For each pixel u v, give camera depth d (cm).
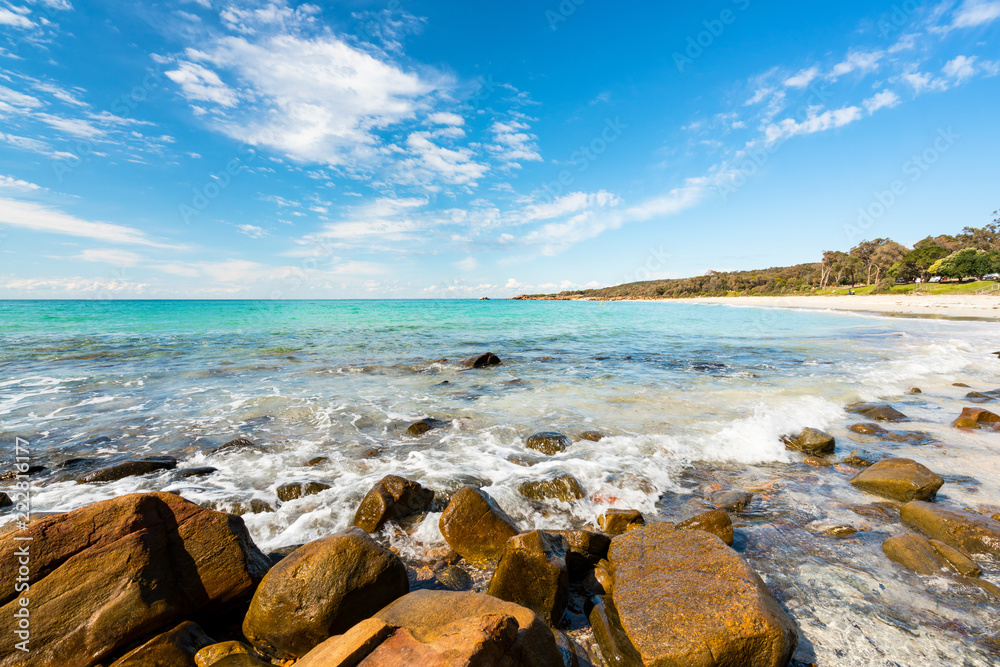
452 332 2880
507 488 576
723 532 457
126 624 324
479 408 1003
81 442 780
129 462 641
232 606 376
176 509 386
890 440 801
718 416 932
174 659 317
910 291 7212
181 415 945
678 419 909
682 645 295
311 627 325
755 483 625
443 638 261
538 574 360
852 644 318
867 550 446
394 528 493
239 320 3719
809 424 892
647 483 608
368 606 345
